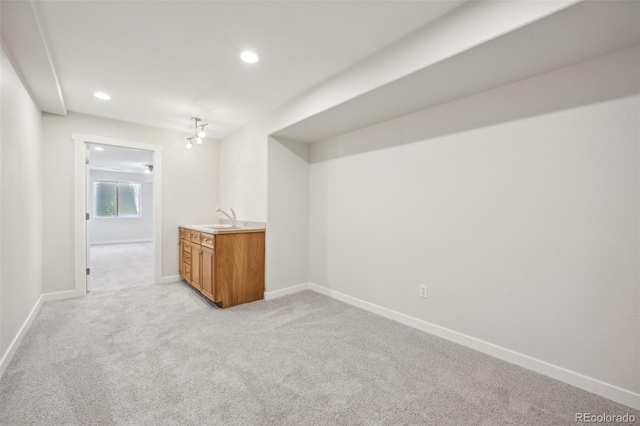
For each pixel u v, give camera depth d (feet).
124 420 4.61
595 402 5.17
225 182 13.96
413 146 8.39
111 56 6.90
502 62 5.57
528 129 6.22
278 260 11.22
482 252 6.93
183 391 5.35
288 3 5.16
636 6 4.02
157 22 5.67
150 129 12.50
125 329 8.02
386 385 5.60
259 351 6.87
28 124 8.09
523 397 5.29
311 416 4.77
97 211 27.61
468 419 4.73
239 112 10.66
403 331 8.06
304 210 12.02
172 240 13.19
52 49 6.58
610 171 5.26
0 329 5.83
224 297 9.90
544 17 4.29
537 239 6.10
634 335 5.06
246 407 4.96
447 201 7.60
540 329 6.07
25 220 7.83
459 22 5.23
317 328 8.21
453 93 7.00
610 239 5.27
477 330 7.03
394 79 6.33
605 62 5.31
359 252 10.04
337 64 7.29
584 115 5.52
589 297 5.49
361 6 5.23
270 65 7.34
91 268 16.07
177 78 8.04
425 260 8.09
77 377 5.73
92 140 11.13
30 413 4.71
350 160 10.36
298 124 9.51
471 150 7.13
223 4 5.17
